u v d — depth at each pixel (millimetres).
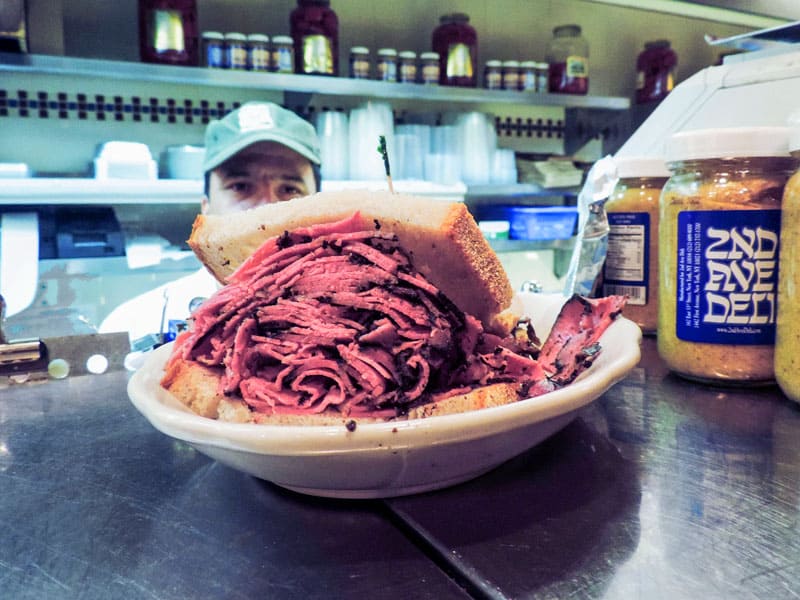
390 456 417
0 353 860
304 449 410
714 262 712
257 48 2244
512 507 461
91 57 2371
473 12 3133
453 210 561
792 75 979
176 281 2441
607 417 657
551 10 3354
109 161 2070
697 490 483
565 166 2887
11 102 2293
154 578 391
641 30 3652
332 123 2473
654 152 1137
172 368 584
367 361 500
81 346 917
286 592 372
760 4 2879
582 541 412
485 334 617
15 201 1887
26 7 2006
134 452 615
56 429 688
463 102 3137
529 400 442
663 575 371
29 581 392
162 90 2523
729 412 663
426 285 540
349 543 427
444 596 364
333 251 572
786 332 655
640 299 968
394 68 2605
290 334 534
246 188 2270
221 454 447
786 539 409
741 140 678
